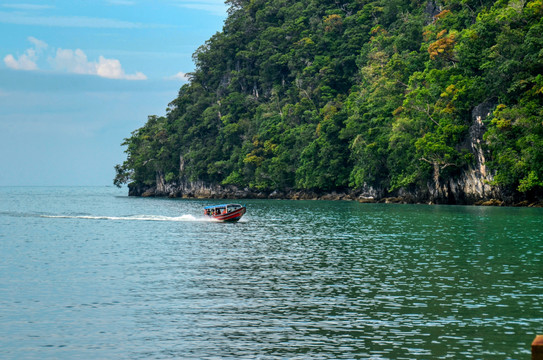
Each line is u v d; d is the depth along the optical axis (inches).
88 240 2458.2
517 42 4074.8
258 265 1724.9
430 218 3287.4
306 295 1295.5
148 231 2844.5
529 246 2038.6
